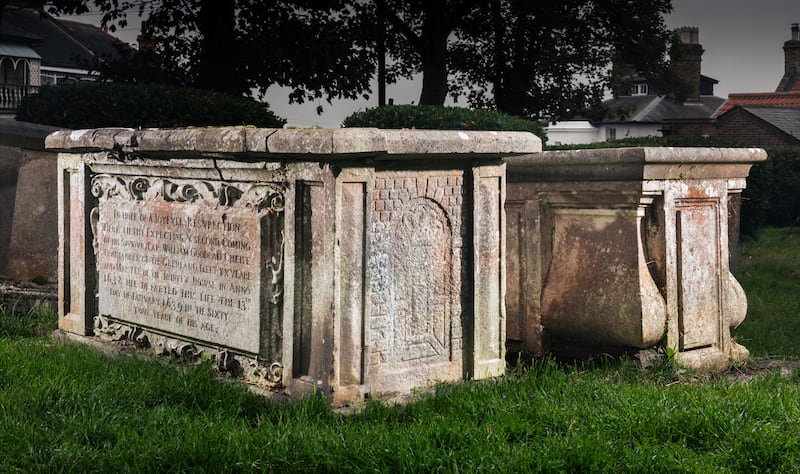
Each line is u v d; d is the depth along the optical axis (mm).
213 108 12008
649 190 6543
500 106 28422
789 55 54312
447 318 5902
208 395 5379
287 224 5383
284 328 5438
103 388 5352
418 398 5406
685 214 6797
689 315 6840
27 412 4914
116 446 4395
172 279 6320
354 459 4281
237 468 4191
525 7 26375
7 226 9969
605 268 6801
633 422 4777
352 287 5285
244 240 5648
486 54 28219
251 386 5609
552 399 5320
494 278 6129
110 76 22031
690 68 40625
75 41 56125
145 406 5184
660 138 16891
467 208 5965
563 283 7051
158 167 6430
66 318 7520
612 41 28234
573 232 7000
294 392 5363
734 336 8375
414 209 5672
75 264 7410
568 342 7176
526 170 7141
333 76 21844
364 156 5160
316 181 5223
